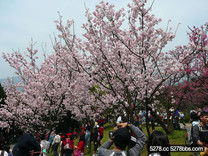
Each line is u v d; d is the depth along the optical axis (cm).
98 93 894
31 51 1214
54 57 1131
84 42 762
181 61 624
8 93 1266
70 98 1041
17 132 1491
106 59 697
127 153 226
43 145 820
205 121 364
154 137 219
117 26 706
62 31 870
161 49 662
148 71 650
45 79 1112
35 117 1188
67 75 1107
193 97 1379
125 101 698
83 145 906
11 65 1182
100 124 1107
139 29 682
